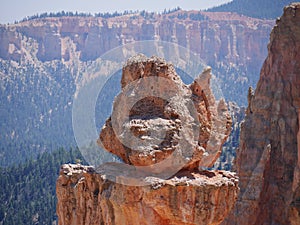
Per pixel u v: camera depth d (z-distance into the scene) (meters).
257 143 26.66
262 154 26.12
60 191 15.90
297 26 26.41
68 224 15.71
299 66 26.14
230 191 14.24
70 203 15.75
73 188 15.69
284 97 26.36
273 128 26.41
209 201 13.84
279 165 25.91
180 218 13.74
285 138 25.95
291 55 26.41
